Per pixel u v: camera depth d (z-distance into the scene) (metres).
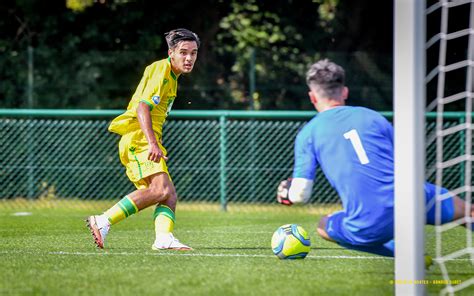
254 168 34.59
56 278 14.90
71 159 35.69
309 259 17.77
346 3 42.56
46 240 22.14
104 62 38.41
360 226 14.86
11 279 14.78
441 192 15.19
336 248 20.36
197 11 42.03
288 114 33.81
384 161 14.88
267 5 44.59
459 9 38.38
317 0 43.25
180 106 38.09
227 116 34.12
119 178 35.91
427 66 38.28
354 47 42.78
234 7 44.75
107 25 40.94
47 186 35.34
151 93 18.83
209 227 27.03
